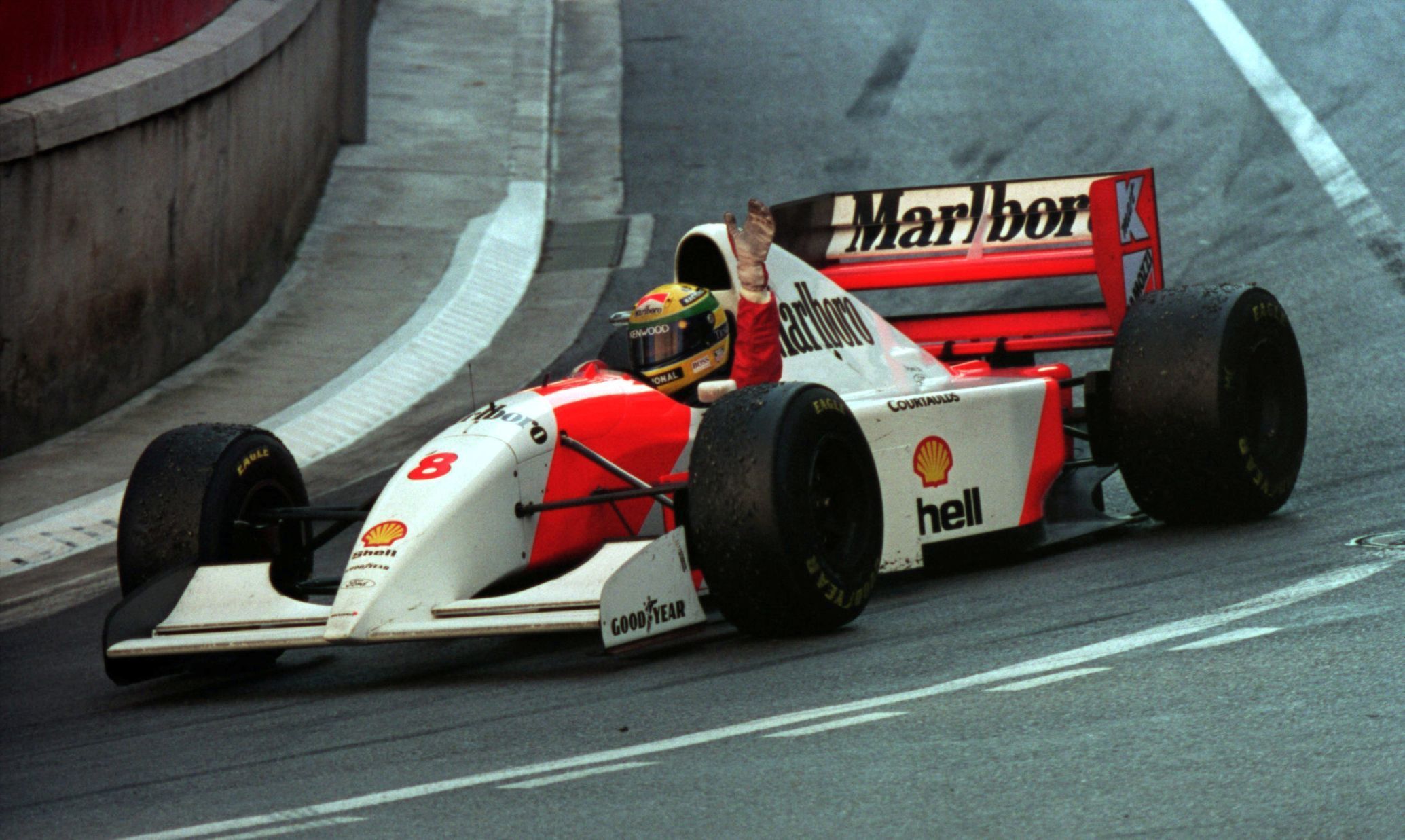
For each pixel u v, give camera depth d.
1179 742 12.74
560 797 12.78
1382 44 70.31
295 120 58.31
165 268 45.78
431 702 17.53
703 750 13.88
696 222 60.50
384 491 19.02
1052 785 11.97
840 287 24.80
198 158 47.72
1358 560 19.69
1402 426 29.56
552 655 19.83
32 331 39.94
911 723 14.16
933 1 88.88
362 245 58.06
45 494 36.19
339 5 68.06
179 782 14.97
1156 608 18.20
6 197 38.66
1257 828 10.70
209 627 18.45
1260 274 44.72
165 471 20.42
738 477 17.94
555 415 20.08
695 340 22.41
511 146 70.44
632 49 86.00
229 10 55.34
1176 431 23.09
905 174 62.31
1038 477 24.84
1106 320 27.84
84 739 17.91
